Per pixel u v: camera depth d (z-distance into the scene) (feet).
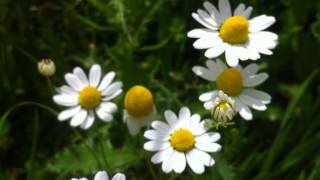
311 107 0.59
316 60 0.60
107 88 0.45
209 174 0.50
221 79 0.43
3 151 0.61
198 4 0.59
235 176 0.51
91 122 0.45
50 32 0.63
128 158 0.52
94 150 0.51
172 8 0.61
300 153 0.54
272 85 0.60
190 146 0.40
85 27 0.62
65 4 0.60
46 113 0.61
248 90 0.43
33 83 0.62
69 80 0.46
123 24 0.55
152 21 0.62
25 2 0.63
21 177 0.60
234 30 0.42
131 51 0.56
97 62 0.59
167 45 0.60
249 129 0.58
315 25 0.58
